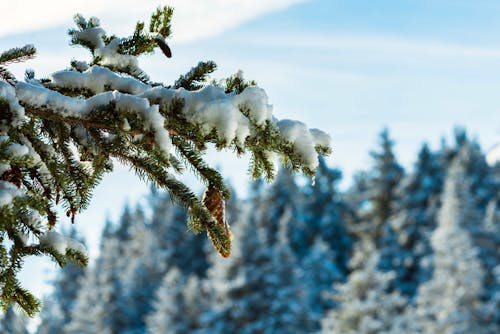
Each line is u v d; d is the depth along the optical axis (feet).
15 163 8.33
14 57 10.36
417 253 189.78
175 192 9.59
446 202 171.94
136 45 11.25
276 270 132.46
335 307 178.40
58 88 10.30
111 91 9.58
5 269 8.73
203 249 222.48
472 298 124.98
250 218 137.80
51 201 9.84
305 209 241.55
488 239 163.63
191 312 143.84
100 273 192.54
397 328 114.73
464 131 262.67
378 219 219.61
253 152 9.97
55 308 150.41
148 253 204.74
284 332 126.72
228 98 9.68
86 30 11.35
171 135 9.92
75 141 9.85
